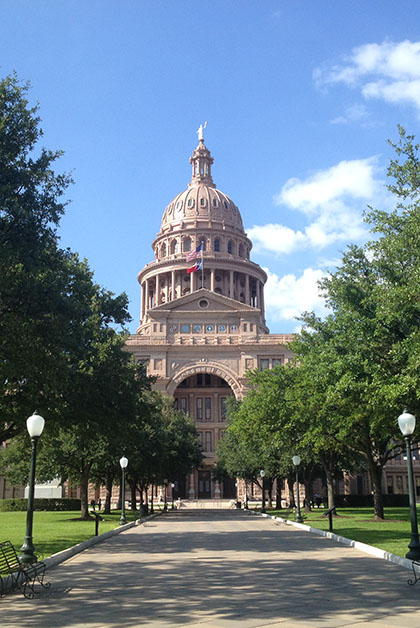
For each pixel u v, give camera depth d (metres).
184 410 104.25
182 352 95.88
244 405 45.78
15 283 21.27
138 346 95.19
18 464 56.94
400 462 98.31
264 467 58.56
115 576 15.30
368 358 24.45
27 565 14.30
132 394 32.81
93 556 20.20
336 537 25.27
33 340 21.69
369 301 25.09
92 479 62.50
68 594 12.74
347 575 14.76
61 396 28.69
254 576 14.78
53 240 24.09
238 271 124.56
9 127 22.89
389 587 12.93
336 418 32.53
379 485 37.88
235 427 44.47
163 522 43.41
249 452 59.91
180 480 102.00
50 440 38.34
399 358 22.67
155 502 92.25
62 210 24.00
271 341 96.19
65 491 87.56
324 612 10.30
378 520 36.94
